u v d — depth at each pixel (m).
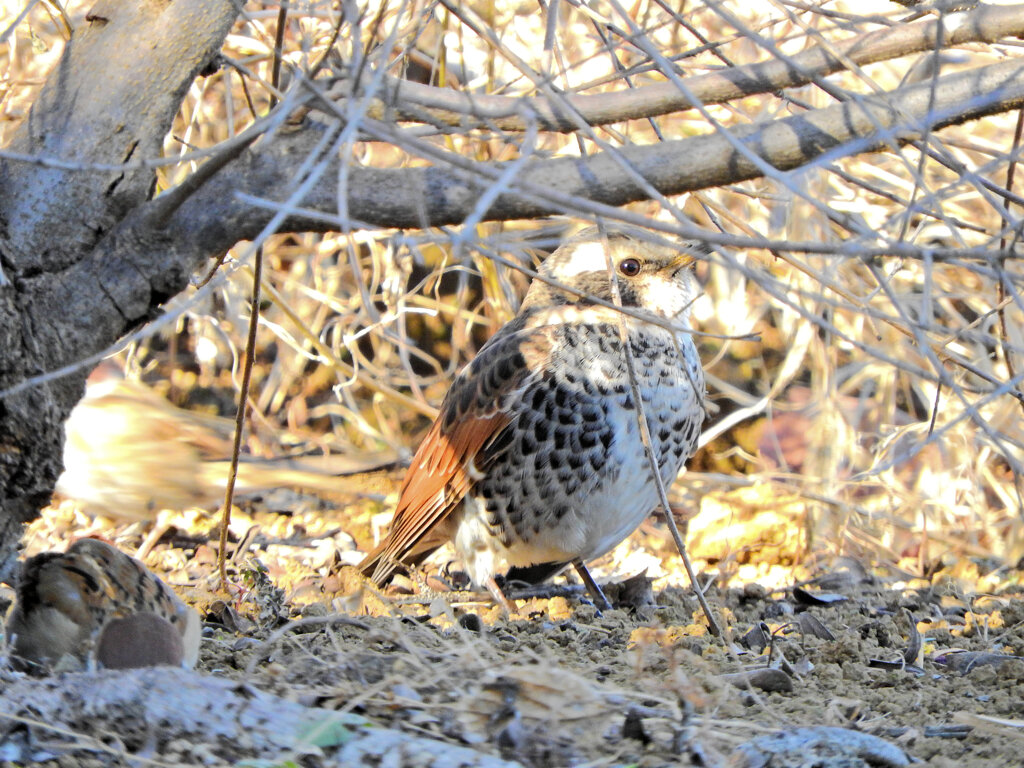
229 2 6.24
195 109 11.63
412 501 10.29
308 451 15.41
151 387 15.66
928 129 5.19
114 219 5.93
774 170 4.91
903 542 13.77
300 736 4.84
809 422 15.23
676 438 9.88
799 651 7.59
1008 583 12.05
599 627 8.52
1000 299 7.60
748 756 4.97
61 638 5.65
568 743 4.97
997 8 6.07
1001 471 14.92
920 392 14.59
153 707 4.95
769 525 12.32
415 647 5.99
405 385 15.93
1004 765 5.17
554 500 9.68
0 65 11.45
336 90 5.93
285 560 11.50
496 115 5.50
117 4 6.18
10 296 5.61
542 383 9.53
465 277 14.91
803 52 6.18
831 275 9.53
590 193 5.56
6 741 4.84
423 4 8.26
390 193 5.68
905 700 6.34
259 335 15.99
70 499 12.88
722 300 14.93
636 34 5.53
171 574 10.73
